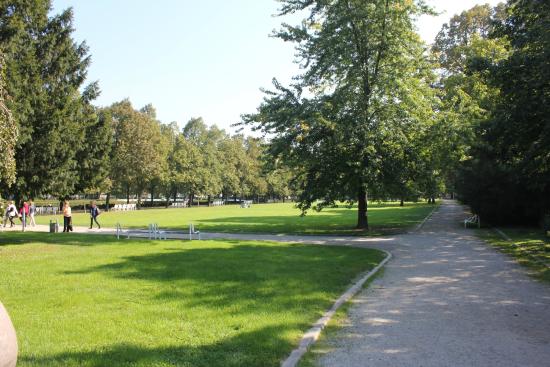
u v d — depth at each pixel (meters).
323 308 8.11
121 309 7.86
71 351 5.73
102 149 22.00
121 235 23.53
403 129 24.41
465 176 26.08
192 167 82.56
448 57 39.44
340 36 24.02
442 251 16.42
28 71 17.81
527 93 13.80
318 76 25.14
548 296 9.23
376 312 8.04
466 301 8.86
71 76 20.50
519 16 15.82
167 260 13.81
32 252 16.02
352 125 22.95
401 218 35.81
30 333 6.47
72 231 26.84
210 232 25.88
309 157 24.34
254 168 107.06
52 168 18.19
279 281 10.39
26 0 18.19
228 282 10.27
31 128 17.08
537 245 16.97
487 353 5.90
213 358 5.52
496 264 13.30
